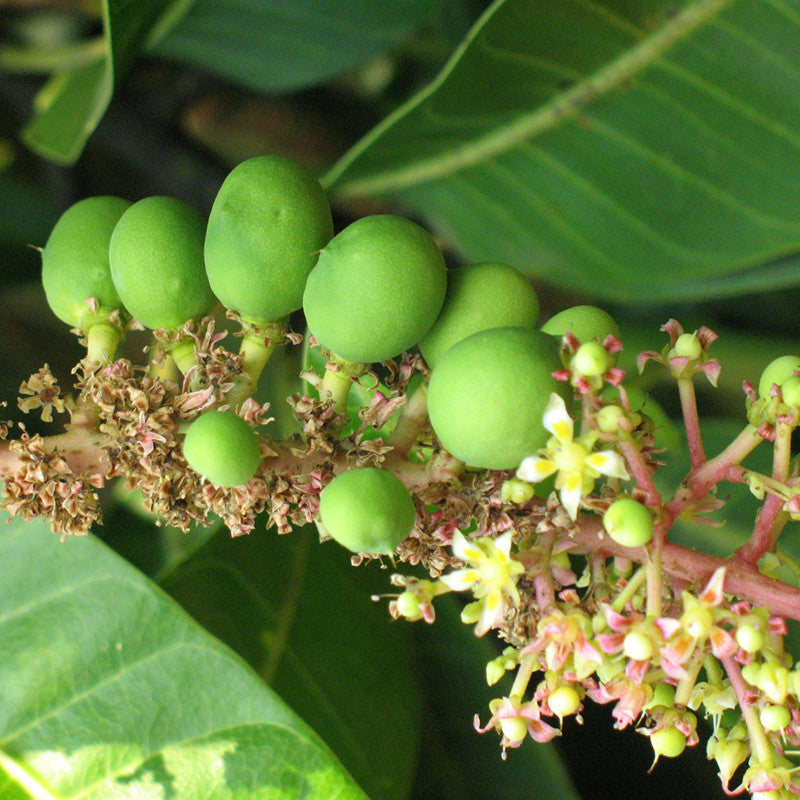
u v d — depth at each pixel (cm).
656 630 11
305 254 12
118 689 14
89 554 14
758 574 12
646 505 11
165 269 13
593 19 16
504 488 12
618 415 11
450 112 17
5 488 12
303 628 15
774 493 12
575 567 16
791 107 16
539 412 11
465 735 16
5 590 14
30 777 13
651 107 17
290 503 12
